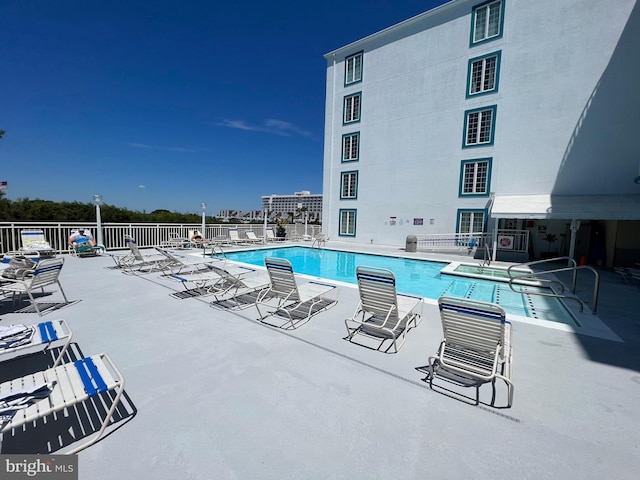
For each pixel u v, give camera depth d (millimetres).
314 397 2891
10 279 6203
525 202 13383
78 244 11484
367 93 19875
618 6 12273
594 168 13062
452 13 16328
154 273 8594
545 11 13711
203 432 2400
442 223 17234
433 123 17297
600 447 2293
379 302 4391
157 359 3584
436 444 2309
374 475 2018
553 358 3748
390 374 3340
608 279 9438
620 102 12469
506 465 2115
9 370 3281
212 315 5176
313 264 13789
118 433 2371
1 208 15062
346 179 21484
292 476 2004
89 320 4848
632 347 4082
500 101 15039
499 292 8422
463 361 3371
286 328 4652
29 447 2207
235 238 18312
